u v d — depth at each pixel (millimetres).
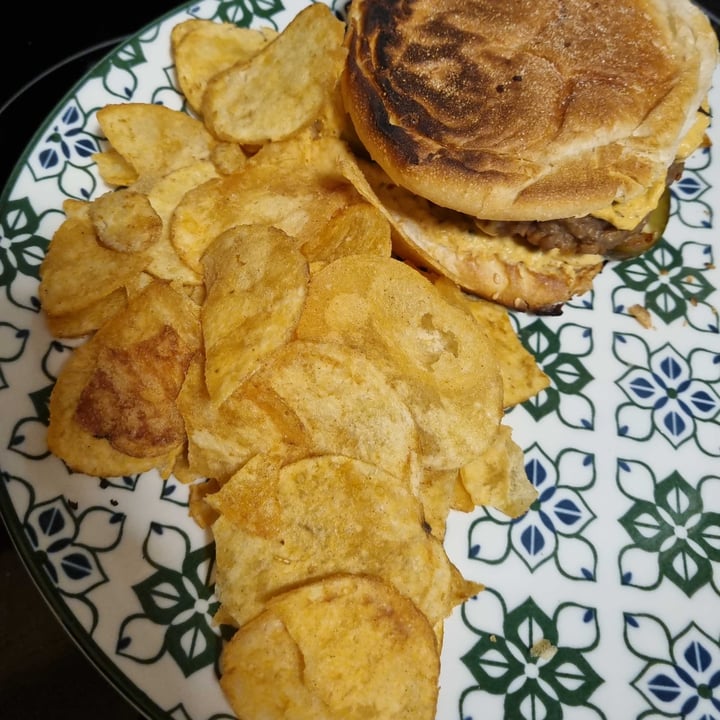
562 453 221
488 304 237
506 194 204
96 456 186
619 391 233
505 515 207
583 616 196
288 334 179
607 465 220
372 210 209
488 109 212
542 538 206
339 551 172
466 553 202
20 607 197
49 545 181
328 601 163
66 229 213
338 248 208
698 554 208
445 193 207
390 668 162
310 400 183
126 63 256
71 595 177
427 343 195
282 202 218
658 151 209
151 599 181
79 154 238
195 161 227
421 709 161
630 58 221
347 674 160
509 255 234
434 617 171
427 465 186
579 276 241
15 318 206
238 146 234
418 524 174
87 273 205
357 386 184
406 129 213
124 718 186
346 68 230
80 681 189
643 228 236
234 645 161
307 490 176
